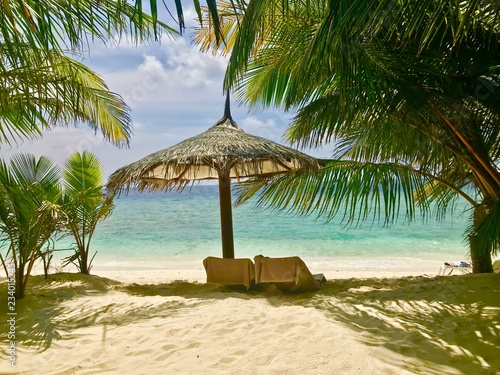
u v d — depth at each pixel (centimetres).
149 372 312
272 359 331
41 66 367
